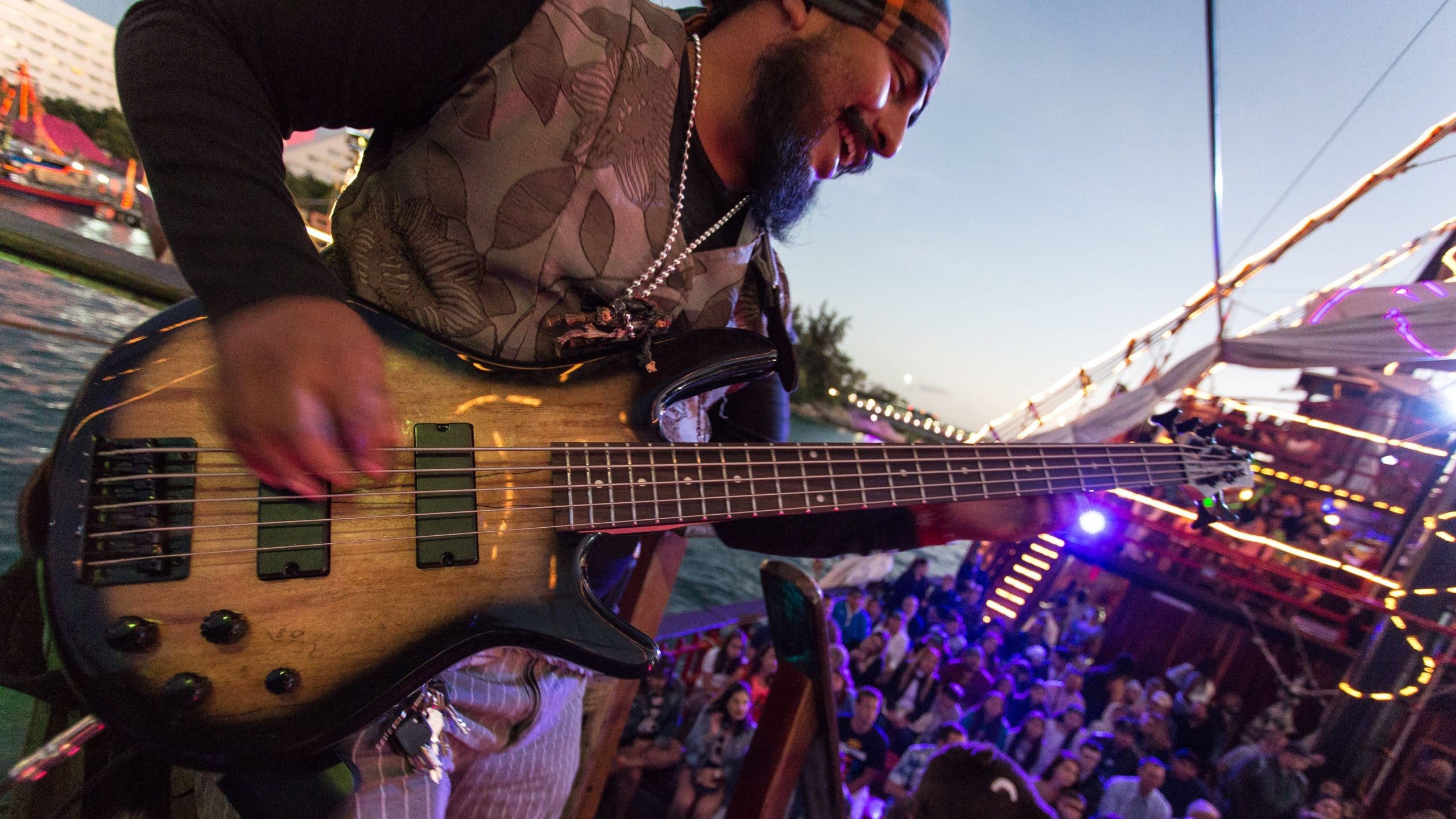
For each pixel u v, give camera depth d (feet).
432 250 3.04
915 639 29.09
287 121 2.66
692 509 3.40
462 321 3.08
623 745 15.29
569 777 3.97
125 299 18.16
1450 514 26.48
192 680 2.11
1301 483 38.32
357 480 2.59
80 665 2.02
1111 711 23.76
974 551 45.32
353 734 2.46
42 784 2.95
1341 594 30.12
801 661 4.55
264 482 2.40
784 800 4.57
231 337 1.74
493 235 3.05
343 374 1.73
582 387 3.27
